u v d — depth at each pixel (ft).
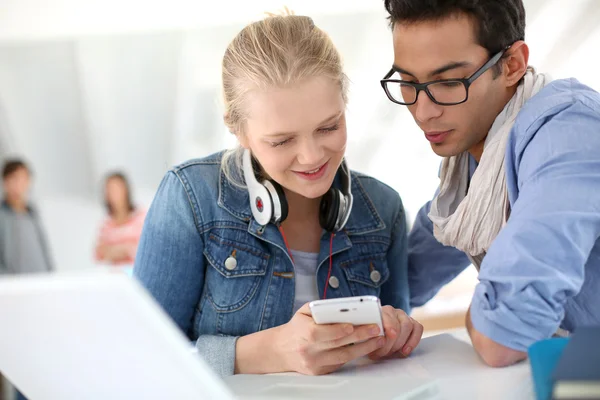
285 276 4.68
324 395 3.33
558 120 3.74
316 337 3.64
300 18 4.26
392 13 3.96
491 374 3.45
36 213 15.71
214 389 2.63
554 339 3.02
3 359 2.81
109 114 19.45
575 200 3.45
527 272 3.40
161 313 2.49
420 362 3.74
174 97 18.81
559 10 12.75
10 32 18.12
